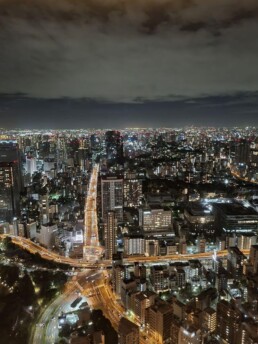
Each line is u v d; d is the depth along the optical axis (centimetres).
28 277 14738
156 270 14562
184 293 14200
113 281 14612
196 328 10512
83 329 11475
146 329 11994
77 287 15000
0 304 12738
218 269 15538
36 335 11738
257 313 11444
